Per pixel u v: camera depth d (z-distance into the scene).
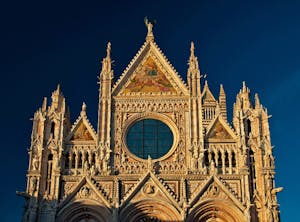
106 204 65.31
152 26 79.25
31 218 64.19
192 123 71.25
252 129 71.06
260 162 68.06
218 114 72.19
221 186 66.19
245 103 72.75
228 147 69.94
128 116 72.62
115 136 71.12
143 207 65.31
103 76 74.88
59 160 68.00
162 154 70.38
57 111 72.19
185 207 64.75
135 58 76.31
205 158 69.50
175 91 74.12
